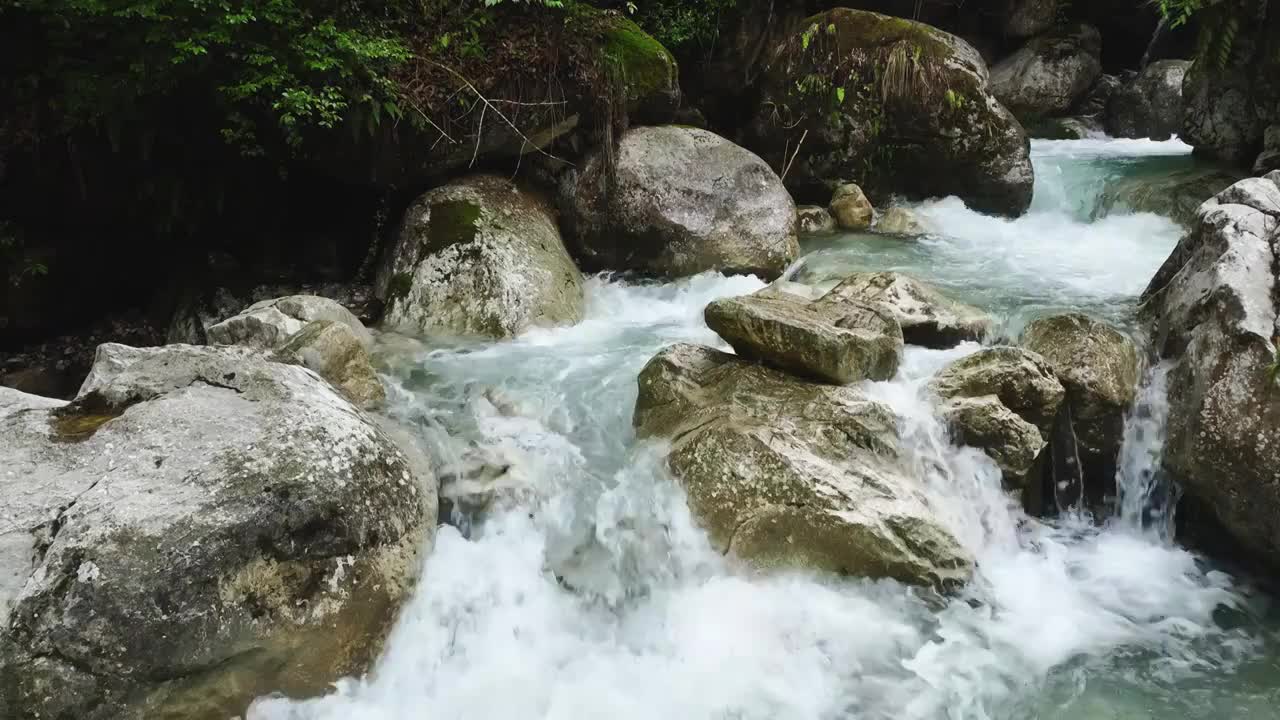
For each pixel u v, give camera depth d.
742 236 7.25
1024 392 4.58
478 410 4.79
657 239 7.17
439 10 6.47
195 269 6.40
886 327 4.93
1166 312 5.01
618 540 4.11
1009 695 3.46
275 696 3.00
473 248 6.15
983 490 4.46
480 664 3.49
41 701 2.54
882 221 8.77
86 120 5.36
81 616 2.60
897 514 3.90
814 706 3.36
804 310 5.00
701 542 4.02
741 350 4.89
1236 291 4.30
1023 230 8.63
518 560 3.90
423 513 3.62
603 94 7.10
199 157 6.08
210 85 5.57
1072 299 6.09
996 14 14.00
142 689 2.69
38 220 5.81
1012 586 4.15
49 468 3.01
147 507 2.83
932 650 3.66
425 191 6.80
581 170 7.30
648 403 4.73
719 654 3.59
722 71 9.48
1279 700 3.46
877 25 8.89
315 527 3.07
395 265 6.24
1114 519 4.79
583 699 3.34
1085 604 4.06
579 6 7.32
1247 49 8.29
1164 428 4.59
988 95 8.81
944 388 4.68
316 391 3.56
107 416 3.35
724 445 4.12
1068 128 13.03
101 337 6.20
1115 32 14.68
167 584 2.73
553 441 4.57
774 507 3.92
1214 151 9.40
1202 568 4.34
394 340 5.70
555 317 6.17
